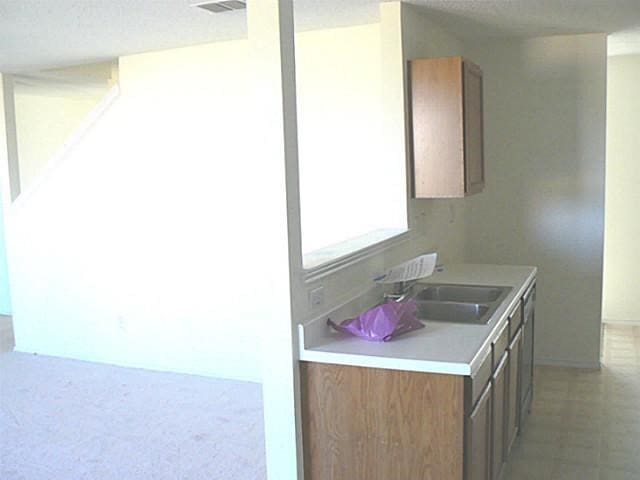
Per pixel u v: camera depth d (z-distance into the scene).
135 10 3.42
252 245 4.52
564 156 4.73
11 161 5.48
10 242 5.50
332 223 4.32
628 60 5.65
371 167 4.16
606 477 3.14
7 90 5.50
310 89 4.29
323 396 2.41
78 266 5.19
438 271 3.90
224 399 4.28
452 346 2.38
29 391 4.52
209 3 3.29
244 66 4.44
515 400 3.26
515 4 3.52
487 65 4.82
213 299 4.70
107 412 4.09
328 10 3.58
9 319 6.84
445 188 3.52
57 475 3.25
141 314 4.98
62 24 3.74
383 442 2.34
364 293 2.96
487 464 2.59
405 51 3.48
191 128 4.67
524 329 3.51
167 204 4.78
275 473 2.49
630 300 5.97
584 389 4.38
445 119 3.48
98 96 7.34
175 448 3.54
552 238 4.82
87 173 5.04
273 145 2.32
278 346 2.41
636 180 5.78
